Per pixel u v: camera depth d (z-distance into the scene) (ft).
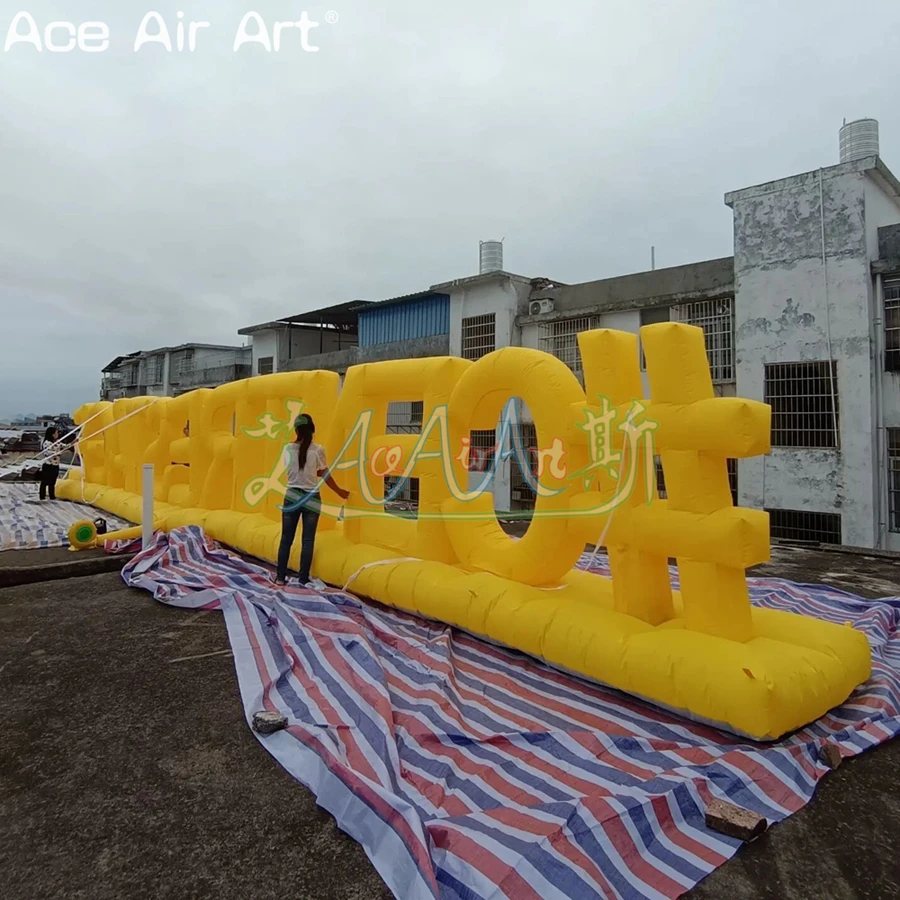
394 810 7.40
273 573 19.69
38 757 9.52
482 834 7.26
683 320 39.58
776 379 35.09
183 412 29.09
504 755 9.44
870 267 32.45
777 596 19.10
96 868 7.11
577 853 6.95
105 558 22.09
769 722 9.25
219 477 25.43
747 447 10.44
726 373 37.93
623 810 7.55
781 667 9.86
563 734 9.91
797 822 8.10
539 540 13.65
